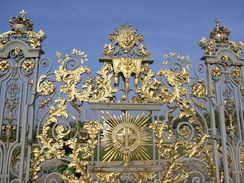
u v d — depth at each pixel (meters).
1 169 4.53
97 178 4.57
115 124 4.82
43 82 4.94
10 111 4.79
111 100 4.99
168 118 5.04
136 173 4.67
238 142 5.12
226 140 5.09
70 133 5.23
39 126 4.77
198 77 5.29
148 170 4.63
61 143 4.73
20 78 4.95
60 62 5.04
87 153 4.70
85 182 4.61
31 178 4.58
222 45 5.52
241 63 5.50
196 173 5.52
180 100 5.14
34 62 5.02
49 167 6.39
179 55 5.33
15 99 4.86
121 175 4.75
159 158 4.82
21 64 5.02
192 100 5.20
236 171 4.95
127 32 5.25
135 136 4.81
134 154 4.79
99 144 4.72
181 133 5.05
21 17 5.15
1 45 5.07
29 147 4.65
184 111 5.12
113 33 5.24
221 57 5.45
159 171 4.69
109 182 4.57
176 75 5.21
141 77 5.11
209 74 5.31
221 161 5.05
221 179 4.93
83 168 4.68
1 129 4.70
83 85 4.94
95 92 4.93
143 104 4.89
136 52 5.18
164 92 5.10
